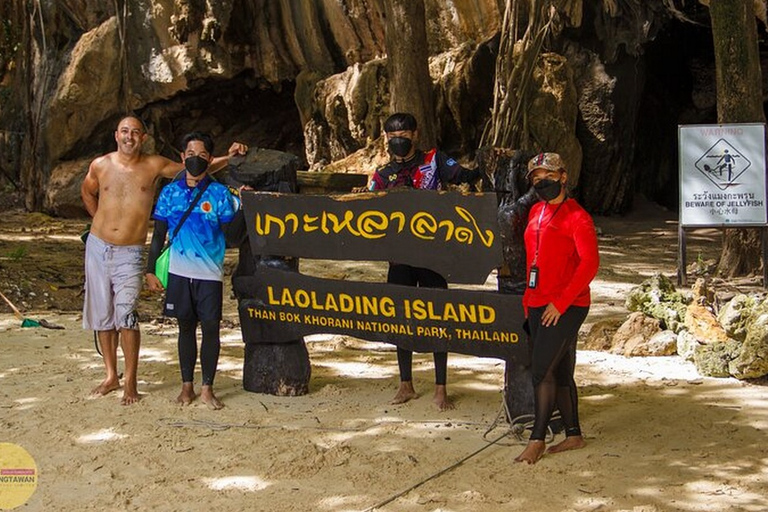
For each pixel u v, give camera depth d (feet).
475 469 17.02
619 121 57.41
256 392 22.13
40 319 30.99
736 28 38.11
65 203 64.95
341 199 20.30
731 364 22.80
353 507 15.37
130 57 65.92
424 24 54.34
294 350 21.94
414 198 19.74
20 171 72.54
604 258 45.16
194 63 64.08
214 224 21.08
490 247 19.24
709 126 36.58
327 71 64.18
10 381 23.04
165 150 68.49
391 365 25.21
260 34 64.69
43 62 67.92
